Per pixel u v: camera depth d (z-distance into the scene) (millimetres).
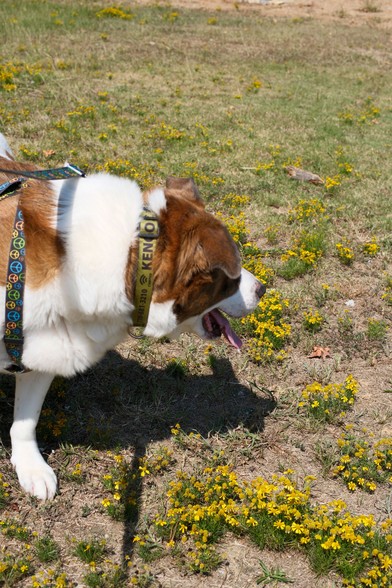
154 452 1680
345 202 3027
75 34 6043
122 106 4066
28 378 1539
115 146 3359
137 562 1420
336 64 6133
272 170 3314
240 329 2098
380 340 2127
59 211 1377
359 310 2271
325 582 1416
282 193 3064
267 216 2818
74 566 1399
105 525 1491
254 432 1768
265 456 1703
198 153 3436
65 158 3135
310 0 9375
